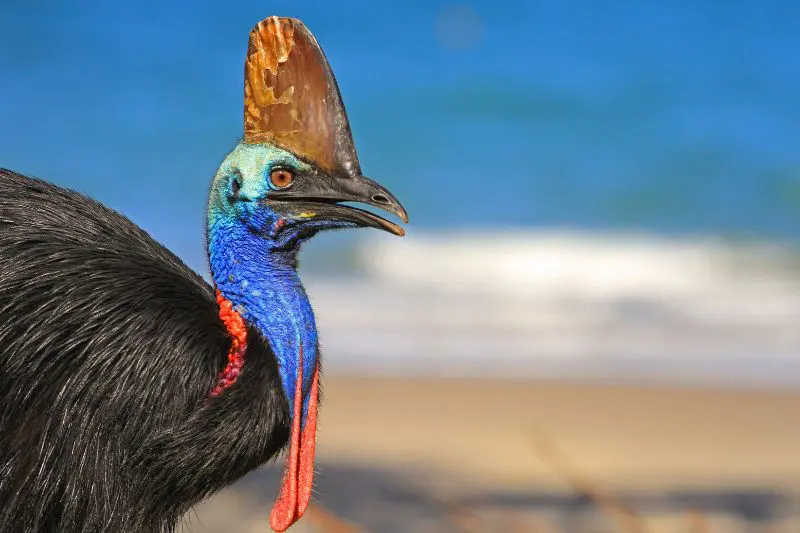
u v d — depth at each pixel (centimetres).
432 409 1387
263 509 967
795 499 1058
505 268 1939
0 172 524
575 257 1981
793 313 1747
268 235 534
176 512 515
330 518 678
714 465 1189
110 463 498
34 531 495
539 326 1720
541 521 948
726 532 941
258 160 528
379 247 1997
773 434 1315
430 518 955
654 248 2047
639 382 1508
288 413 530
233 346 525
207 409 505
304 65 525
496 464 1169
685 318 1745
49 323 494
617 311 1783
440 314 1758
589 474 1139
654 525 954
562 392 1466
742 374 1536
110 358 498
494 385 1488
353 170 525
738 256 2011
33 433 492
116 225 533
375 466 1139
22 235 502
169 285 519
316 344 544
